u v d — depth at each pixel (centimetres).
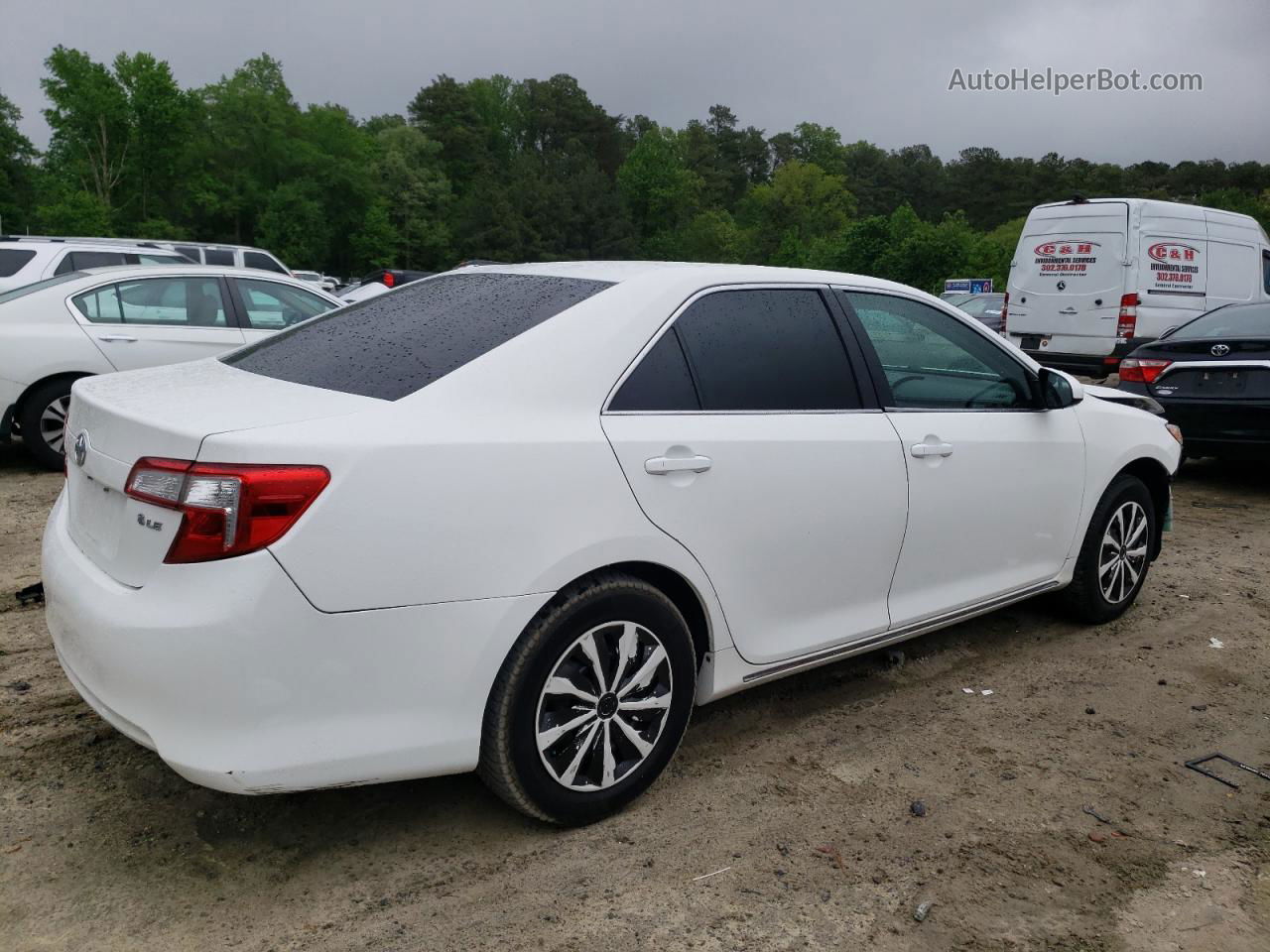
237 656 224
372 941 238
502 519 254
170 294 757
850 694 394
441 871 267
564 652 270
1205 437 756
